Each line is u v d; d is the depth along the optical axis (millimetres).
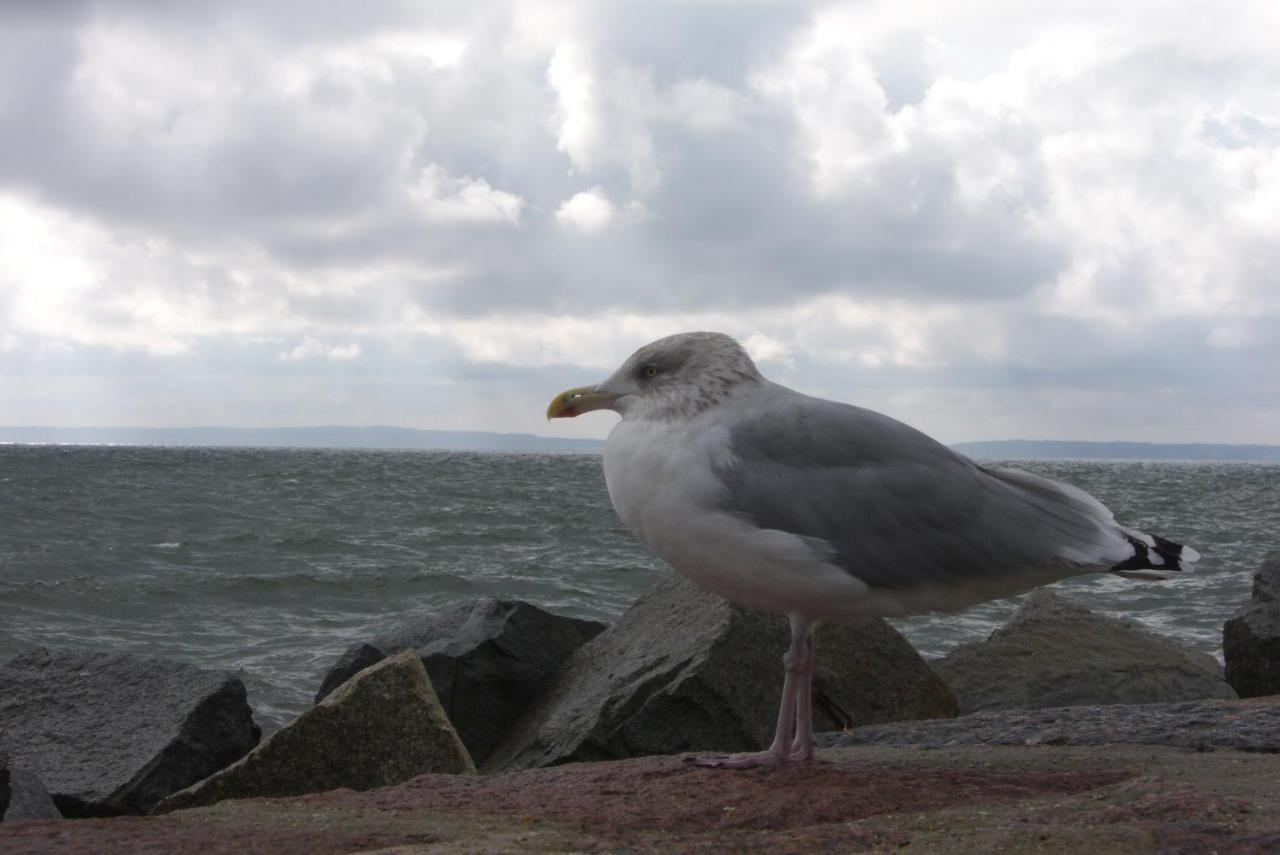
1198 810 1288
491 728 2730
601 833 1371
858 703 2541
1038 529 1535
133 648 4500
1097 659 2895
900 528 1517
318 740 2121
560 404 1608
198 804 2090
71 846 1307
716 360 1576
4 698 2641
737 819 1398
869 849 1267
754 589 1550
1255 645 2863
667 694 2391
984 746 1807
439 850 1272
